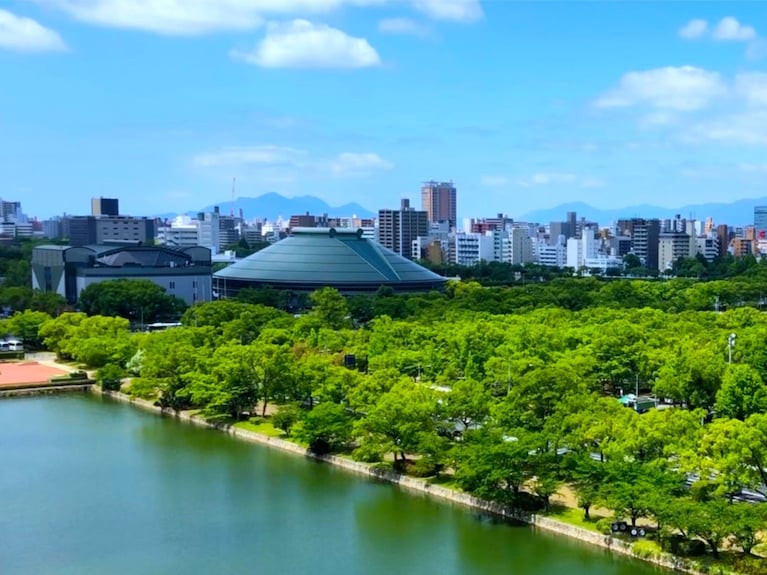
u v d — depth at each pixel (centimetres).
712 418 13712
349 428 13400
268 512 11406
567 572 9162
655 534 9481
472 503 11325
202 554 10031
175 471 13300
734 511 8606
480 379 15650
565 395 12044
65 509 11619
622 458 10175
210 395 16100
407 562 9694
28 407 18275
